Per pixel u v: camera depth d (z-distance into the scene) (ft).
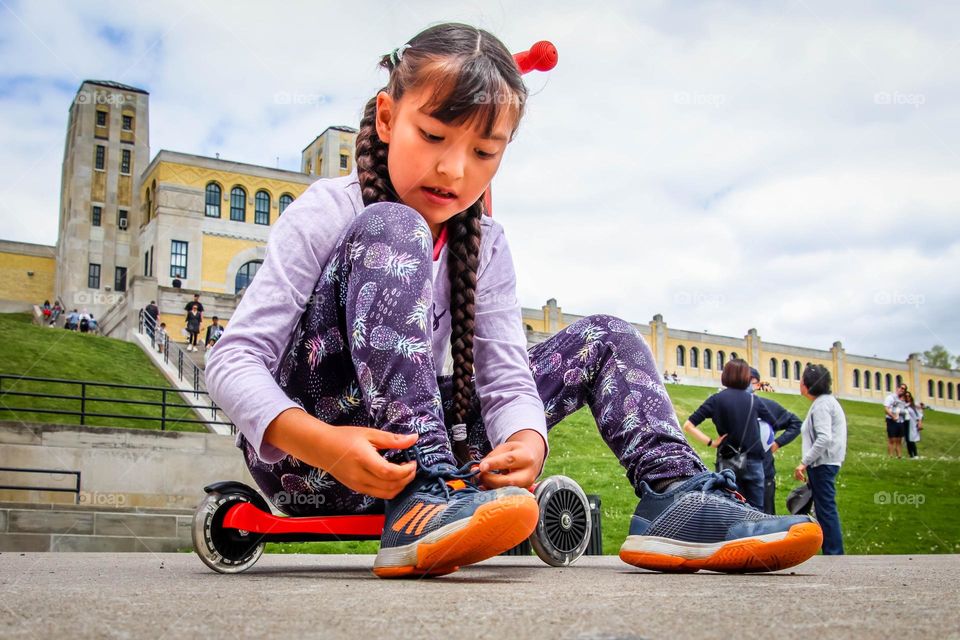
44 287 155.43
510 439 5.91
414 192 5.64
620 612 3.03
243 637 2.44
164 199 124.16
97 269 146.51
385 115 5.75
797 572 6.35
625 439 6.20
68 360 61.46
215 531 6.01
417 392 4.95
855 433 79.36
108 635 2.48
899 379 132.16
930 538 35.55
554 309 111.75
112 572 6.31
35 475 30.73
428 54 5.39
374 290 5.03
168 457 32.24
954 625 2.83
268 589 4.13
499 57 5.49
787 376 124.16
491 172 5.70
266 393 5.09
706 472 6.01
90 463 31.40
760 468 17.47
